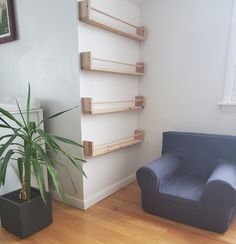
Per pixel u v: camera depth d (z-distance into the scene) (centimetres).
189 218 186
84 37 197
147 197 204
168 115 260
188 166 226
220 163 206
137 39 258
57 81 211
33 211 175
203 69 233
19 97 226
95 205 224
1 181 153
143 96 274
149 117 274
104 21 213
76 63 196
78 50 193
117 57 238
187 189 195
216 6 219
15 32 230
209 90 233
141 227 187
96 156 224
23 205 167
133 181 284
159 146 271
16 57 238
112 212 211
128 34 235
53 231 182
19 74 240
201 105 239
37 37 216
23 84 239
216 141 212
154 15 254
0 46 250
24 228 171
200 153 220
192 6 230
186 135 228
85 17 185
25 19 221
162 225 189
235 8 209
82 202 215
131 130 274
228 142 207
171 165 214
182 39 240
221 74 224
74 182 218
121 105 252
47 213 186
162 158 221
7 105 197
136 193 250
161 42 253
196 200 179
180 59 245
